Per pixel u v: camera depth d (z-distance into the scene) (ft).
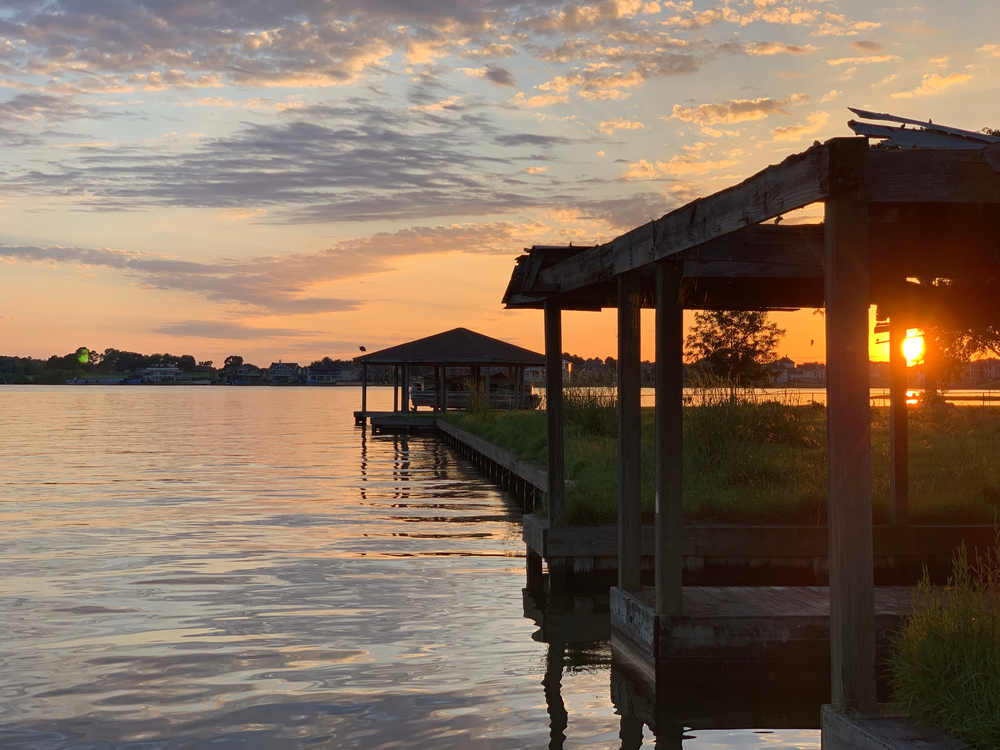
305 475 76.33
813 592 25.84
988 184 14.83
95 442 118.32
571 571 33.55
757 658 22.58
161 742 17.92
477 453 84.17
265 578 34.22
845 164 14.57
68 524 48.14
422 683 21.86
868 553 14.89
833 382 14.96
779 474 41.81
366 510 54.49
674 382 23.07
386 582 33.71
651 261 22.66
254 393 536.83
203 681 21.77
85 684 21.53
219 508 55.01
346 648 24.80
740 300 31.35
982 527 32.58
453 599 31.07
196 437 129.39
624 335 26.73
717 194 18.69
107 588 32.27
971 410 81.51
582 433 66.03
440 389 153.07
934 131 17.67
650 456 46.44
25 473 76.79
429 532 46.06
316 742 17.94
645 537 33.14
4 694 20.80
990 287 30.07
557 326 34.30
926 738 14.05
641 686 21.98
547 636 26.55
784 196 15.98
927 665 15.17
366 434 135.54
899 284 30.48
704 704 20.70
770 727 19.21
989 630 15.46
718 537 32.94
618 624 25.91
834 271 14.78
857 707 14.96
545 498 39.88
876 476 42.65
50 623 27.27
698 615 22.81
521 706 20.36
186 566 36.52
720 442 47.16
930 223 22.15
